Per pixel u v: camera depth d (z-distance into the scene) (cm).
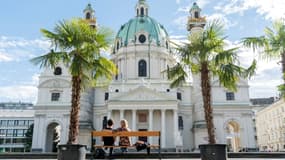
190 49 1792
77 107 1669
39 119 6638
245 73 1889
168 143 6488
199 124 6619
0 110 11312
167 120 6644
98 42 1756
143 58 7650
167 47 8088
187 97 7269
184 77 1917
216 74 1847
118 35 8425
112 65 1839
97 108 7238
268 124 9256
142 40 7850
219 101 6731
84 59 1675
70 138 1611
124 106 6462
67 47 1697
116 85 7088
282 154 2428
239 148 6638
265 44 1933
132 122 6456
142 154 2070
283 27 1964
